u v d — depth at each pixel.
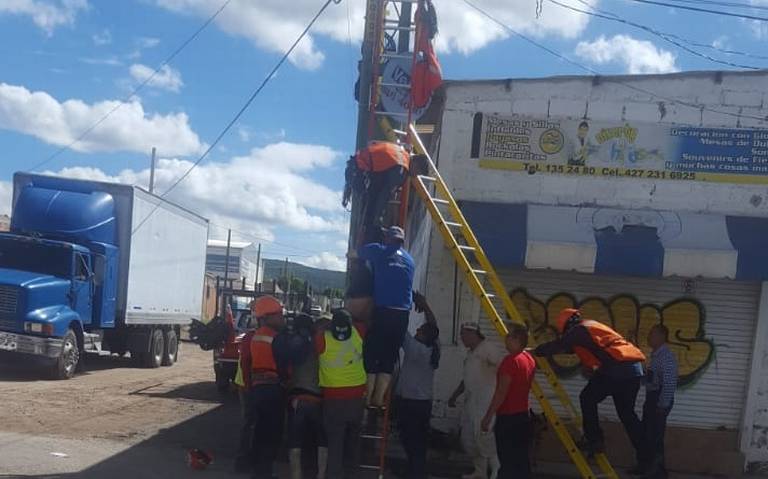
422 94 12.18
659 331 10.68
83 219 20.48
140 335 24.05
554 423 9.81
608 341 9.84
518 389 9.38
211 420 14.19
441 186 10.38
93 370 22.41
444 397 11.97
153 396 17.03
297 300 21.38
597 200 12.23
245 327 19.91
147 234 23.11
